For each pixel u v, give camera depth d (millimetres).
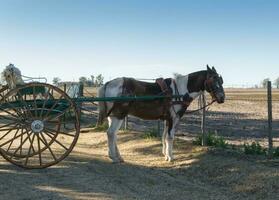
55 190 10344
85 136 20562
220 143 15938
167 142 14398
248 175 11828
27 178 11266
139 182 11703
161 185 11570
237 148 15828
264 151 14273
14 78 12453
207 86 14594
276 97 72000
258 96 80750
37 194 9969
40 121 12242
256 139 20547
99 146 18250
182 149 15711
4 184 10633
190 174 12891
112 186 11062
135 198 10195
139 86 13836
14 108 12086
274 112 38250
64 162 13320
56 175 11695
